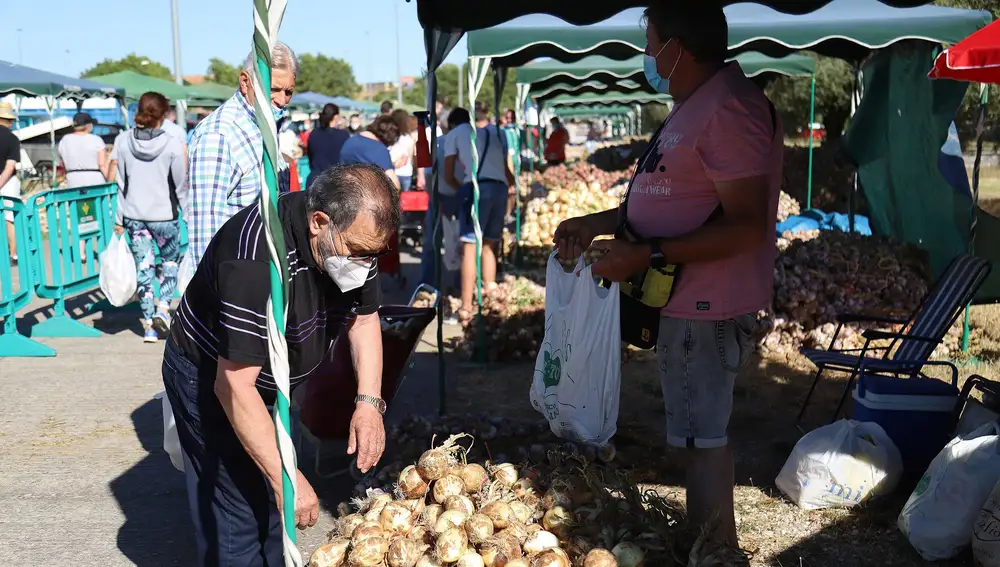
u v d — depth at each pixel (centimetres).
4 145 997
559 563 291
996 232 693
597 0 486
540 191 1375
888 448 409
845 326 691
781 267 711
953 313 488
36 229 776
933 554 355
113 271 745
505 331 698
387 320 434
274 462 245
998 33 394
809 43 660
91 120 1157
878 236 782
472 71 644
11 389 625
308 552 371
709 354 303
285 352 221
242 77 395
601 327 319
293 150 791
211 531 279
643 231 307
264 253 240
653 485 434
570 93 1655
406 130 1191
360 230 230
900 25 650
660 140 306
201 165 385
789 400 577
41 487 451
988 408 402
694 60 292
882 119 820
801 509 407
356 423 277
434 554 296
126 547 383
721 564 289
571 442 451
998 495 337
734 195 282
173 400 274
